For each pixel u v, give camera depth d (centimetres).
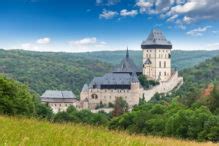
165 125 12512
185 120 11469
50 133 2591
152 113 16862
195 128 11088
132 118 15550
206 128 10606
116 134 2956
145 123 14112
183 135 11356
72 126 3142
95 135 2764
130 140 2544
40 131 2717
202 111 12275
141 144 2459
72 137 2442
